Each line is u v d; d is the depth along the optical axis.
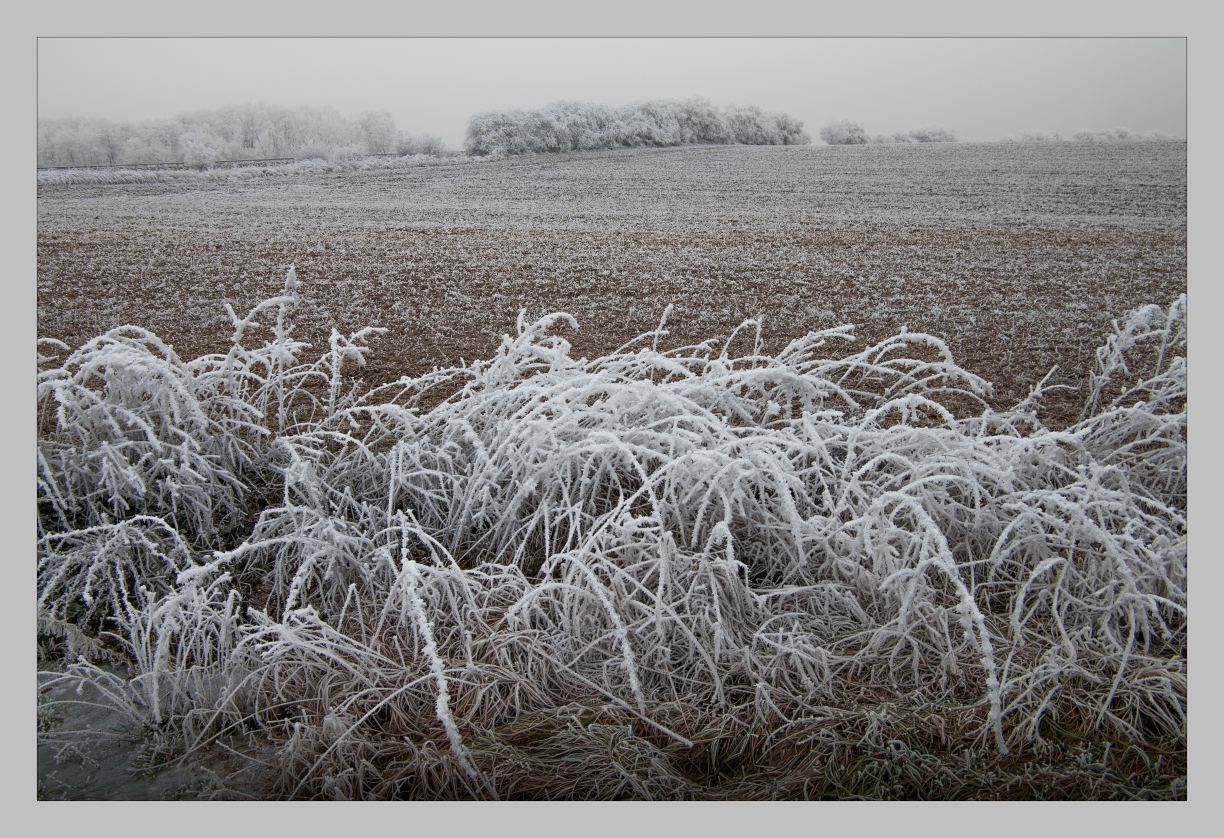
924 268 9.68
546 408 3.49
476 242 12.02
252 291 8.91
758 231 12.70
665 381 3.55
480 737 2.38
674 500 2.99
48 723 2.54
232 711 2.50
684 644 2.66
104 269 10.09
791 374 3.43
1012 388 5.49
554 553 3.21
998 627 2.75
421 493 3.45
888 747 2.27
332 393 3.93
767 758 2.33
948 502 3.12
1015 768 2.24
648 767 2.24
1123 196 15.31
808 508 3.19
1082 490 2.89
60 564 3.05
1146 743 2.31
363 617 2.95
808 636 2.62
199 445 3.40
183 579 2.59
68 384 3.28
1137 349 6.34
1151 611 2.71
